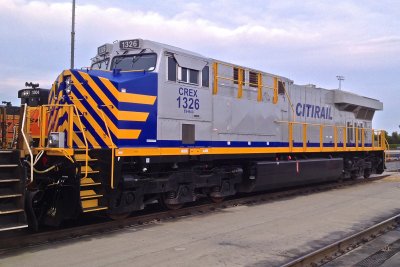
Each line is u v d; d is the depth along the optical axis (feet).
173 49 32.81
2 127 26.58
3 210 21.47
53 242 24.13
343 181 60.03
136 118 29.27
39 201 26.27
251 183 41.39
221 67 37.73
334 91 57.11
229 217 32.55
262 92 42.83
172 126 32.22
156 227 28.66
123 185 28.27
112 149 27.07
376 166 69.00
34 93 39.04
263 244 24.36
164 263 20.49
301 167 47.32
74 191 25.50
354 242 25.48
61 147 26.23
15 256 21.29
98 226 27.20
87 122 28.89
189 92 33.88
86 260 20.79
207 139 35.65
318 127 52.42
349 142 59.77
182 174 33.45
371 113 68.28
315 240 25.61
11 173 22.25
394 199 43.32
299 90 49.73
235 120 38.91
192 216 32.86
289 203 40.16
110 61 34.17
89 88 29.07
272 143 43.83
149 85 30.35
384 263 21.65
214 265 20.35
